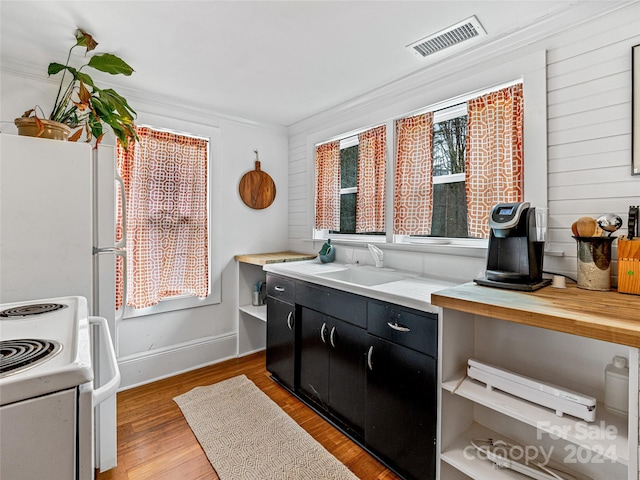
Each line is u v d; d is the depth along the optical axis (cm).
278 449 177
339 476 158
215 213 290
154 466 165
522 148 172
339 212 291
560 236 156
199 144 279
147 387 246
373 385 170
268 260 270
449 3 147
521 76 169
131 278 244
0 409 58
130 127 192
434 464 142
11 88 192
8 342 81
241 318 307
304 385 226
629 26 136
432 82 210
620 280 132
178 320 273
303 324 226
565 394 116
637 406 91
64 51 188
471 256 190
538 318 106
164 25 164
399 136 235
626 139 137
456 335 149
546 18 156
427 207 219
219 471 161
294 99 262
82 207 147
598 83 144
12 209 133
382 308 165
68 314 108
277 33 171
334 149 289
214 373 271
